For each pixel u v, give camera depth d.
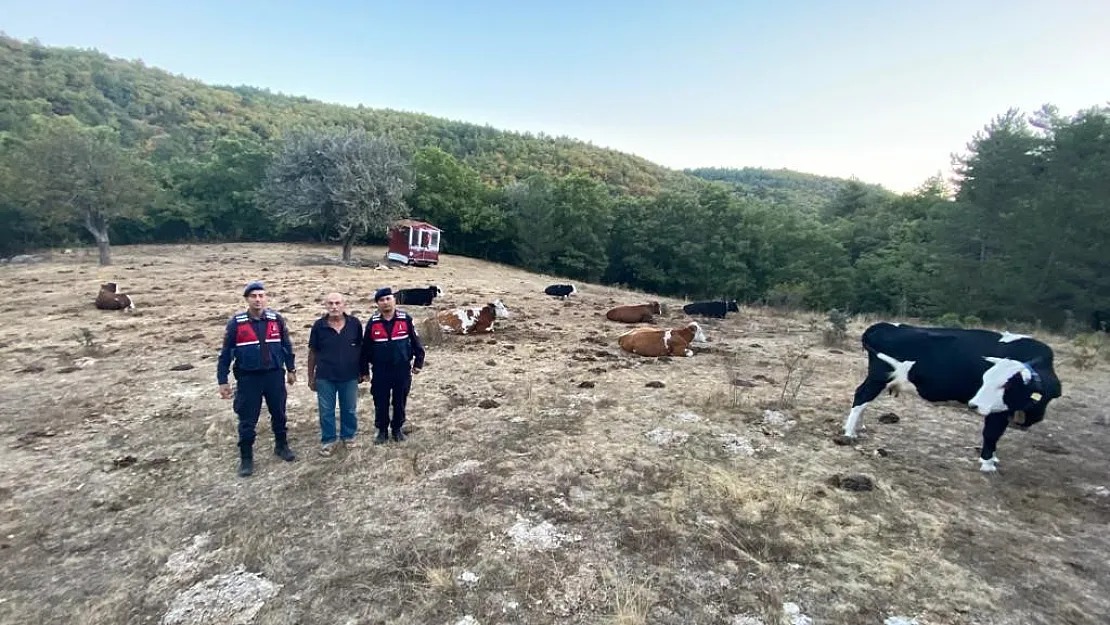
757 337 13.16
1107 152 21.58
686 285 42.59
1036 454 5.93
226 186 41.72
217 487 5.18
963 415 7.12
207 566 4.04
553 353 10.43
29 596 3.76
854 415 6.23
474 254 42.81
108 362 9.53
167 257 28.88
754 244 42.34
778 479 5.21
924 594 3.64
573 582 3.76
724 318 16.19
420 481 5.19
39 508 4.86
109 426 6.64
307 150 27.81
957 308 24.47
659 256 42.50
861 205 73.88
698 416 6.85
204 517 4.68
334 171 27.17
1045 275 21.52
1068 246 21.14
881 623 3.38
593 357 10.10
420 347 6.02
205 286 18.62
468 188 41.94
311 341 5.83
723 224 41.84
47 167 24.19
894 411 7.22
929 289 28.72
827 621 3.40
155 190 30.28
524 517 4.55
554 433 6.31
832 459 5.71
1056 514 4.69
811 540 4.23
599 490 4.99
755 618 3.42
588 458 5.63
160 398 7.59
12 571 4.03
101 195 24.86
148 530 4.52
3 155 33.25
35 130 35.50
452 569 3.90
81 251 31.80
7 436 6.39
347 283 20.16
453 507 4.72
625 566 3.92
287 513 4.70
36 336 11.59
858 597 3.61
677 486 5.04
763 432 6.40
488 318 12.23
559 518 4.53
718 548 4.13
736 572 3.87
